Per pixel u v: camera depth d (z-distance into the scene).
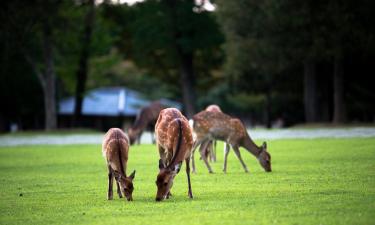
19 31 68.00
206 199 20.25
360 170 25.72
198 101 110.81
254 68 71.88
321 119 73.62
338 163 28.66
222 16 65.69
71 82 80.62
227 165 30.91
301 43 56.28
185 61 84.75
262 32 59.31
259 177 25.38
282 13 54.75
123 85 114.69
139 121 49.28
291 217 16.48
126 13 87.44
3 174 29.77
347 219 15.88
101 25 79.44
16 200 21.41
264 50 59.47
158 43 82.75
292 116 97.88
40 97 87.38
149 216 17.58
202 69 98.25
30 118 98.12
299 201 18.89
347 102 81.31
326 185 21.94
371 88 74.19
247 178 25.27
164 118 22.52
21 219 18.05
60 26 71.31
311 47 55.12
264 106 102.75
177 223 16.36
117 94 104.44
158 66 96.75
